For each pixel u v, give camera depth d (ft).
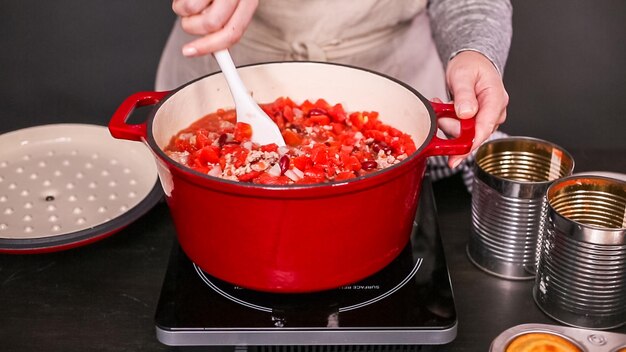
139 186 3.95
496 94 3.47
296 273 2.88
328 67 3.76
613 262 2.86
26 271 3.42
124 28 10.44
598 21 10.22
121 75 9.91
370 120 3.65
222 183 2.63
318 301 3.03
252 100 3.42
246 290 3.09
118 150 4.22
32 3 10.60
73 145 4.26
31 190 3.88
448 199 4.00
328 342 2.91
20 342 3.01
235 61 5.25
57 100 9.56
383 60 5.27
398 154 3.41
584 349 2.74
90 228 3.40
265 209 2.67
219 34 3.27
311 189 2.60
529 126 9.38
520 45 10.07
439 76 5.55
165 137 3.34
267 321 2.92
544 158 3.42
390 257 3.06
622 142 9.18
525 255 3.30
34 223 3.62
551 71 9.87
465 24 4.32
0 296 3.26
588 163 4.28
